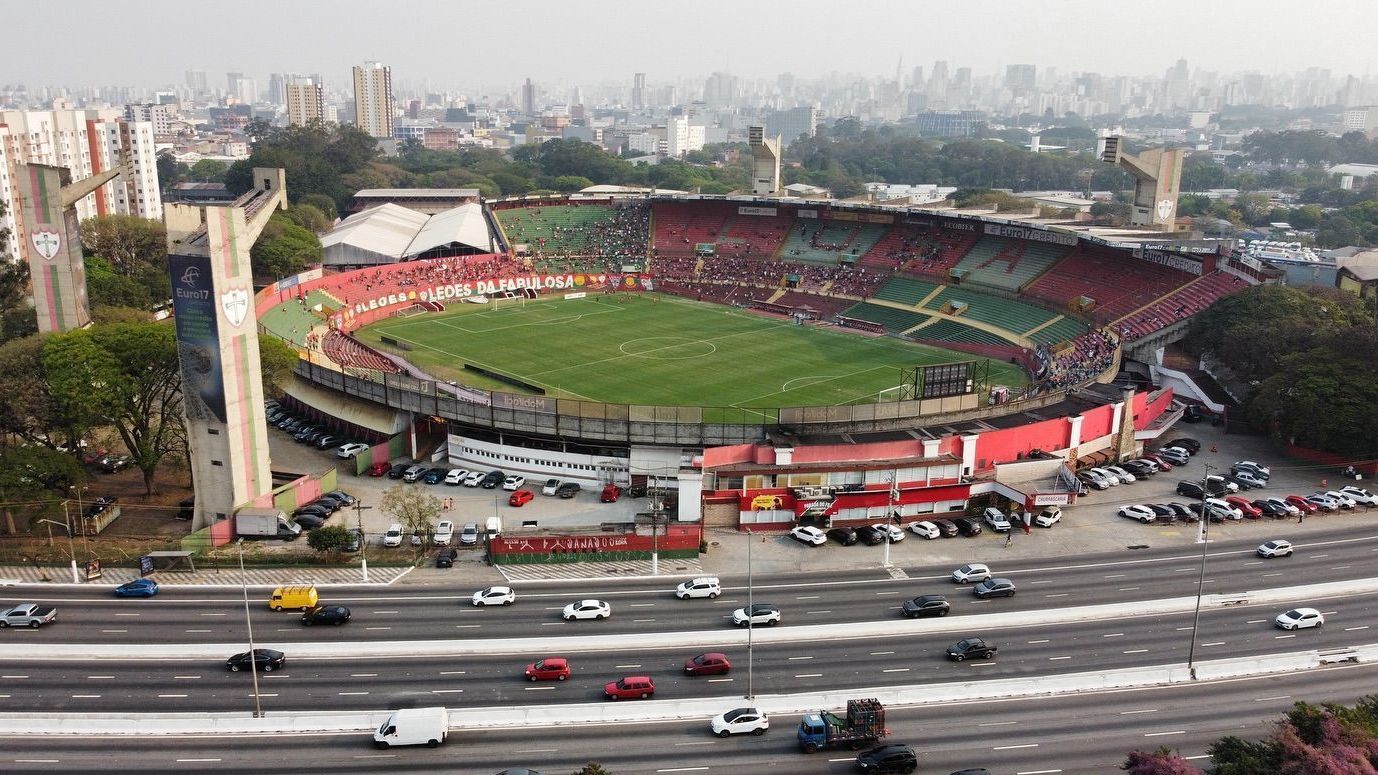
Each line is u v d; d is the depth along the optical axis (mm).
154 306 196125
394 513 113062
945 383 128750
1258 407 137000
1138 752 63812
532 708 73750
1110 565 102250
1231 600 93438
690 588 94000
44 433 121250
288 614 90625
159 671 79938
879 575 99625
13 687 77125
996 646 84562
